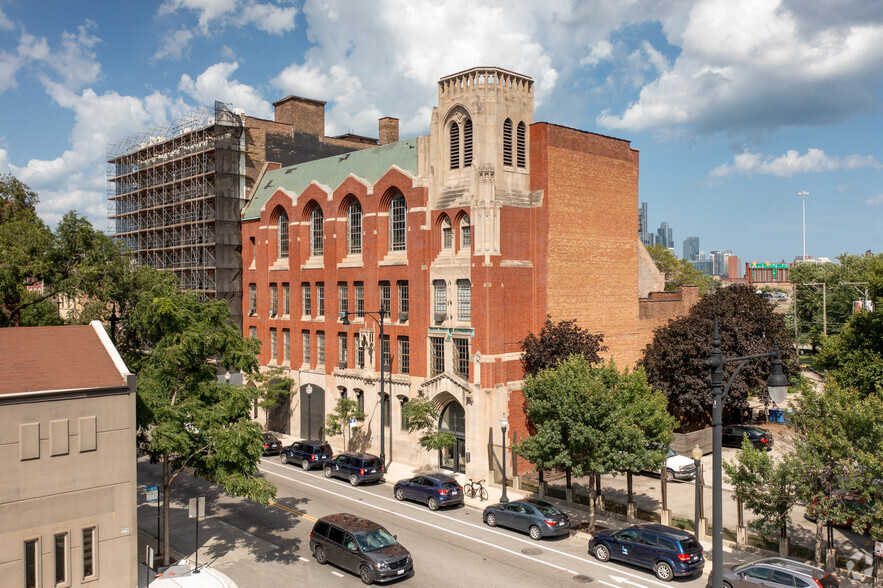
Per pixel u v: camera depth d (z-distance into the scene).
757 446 46.53
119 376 25.19
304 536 31.95
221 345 29.59
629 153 49.72
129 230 82.56
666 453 32.28
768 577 23.20
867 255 97.69
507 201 42.19
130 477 24.89
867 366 42.19
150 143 76.94
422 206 44.31
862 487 24.56
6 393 22.39
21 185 49.38
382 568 25.73
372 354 48.28
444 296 43.72
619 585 25.77
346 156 55.53
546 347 40.78
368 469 41.09
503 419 35.88
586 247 46.19
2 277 38.12
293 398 56.12
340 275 51.19
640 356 51.19
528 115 44.12
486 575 26.84
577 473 31.36
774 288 181.88
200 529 33.00
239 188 64.62
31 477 22.69
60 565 23.34
